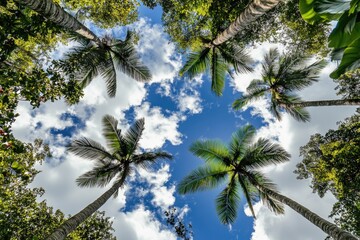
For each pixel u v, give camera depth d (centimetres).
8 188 1089
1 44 547
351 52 161
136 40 1755
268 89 2050
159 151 1744
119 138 1639
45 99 730
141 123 1714
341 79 1625
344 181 1345
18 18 544
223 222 1477
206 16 1549
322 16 179
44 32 641
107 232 1636
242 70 1752
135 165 1727
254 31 1714
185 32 1816
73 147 1507
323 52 1659
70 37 1437
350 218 1400
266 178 1441
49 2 569
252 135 1534
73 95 773
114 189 1450
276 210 1411
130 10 1684
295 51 1792
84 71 1620
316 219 962
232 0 1387
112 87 1775
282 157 1430
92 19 1748
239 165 1530
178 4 1458
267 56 1967
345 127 1587
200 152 1523
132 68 1738
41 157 1290
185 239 1730
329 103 1630
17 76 592
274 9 1547
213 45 1639
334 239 816
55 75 726
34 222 1343
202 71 1822
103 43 1636
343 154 1335
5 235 1100
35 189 1372
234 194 1516
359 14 152
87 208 1116
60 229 854
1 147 575
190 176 1493
